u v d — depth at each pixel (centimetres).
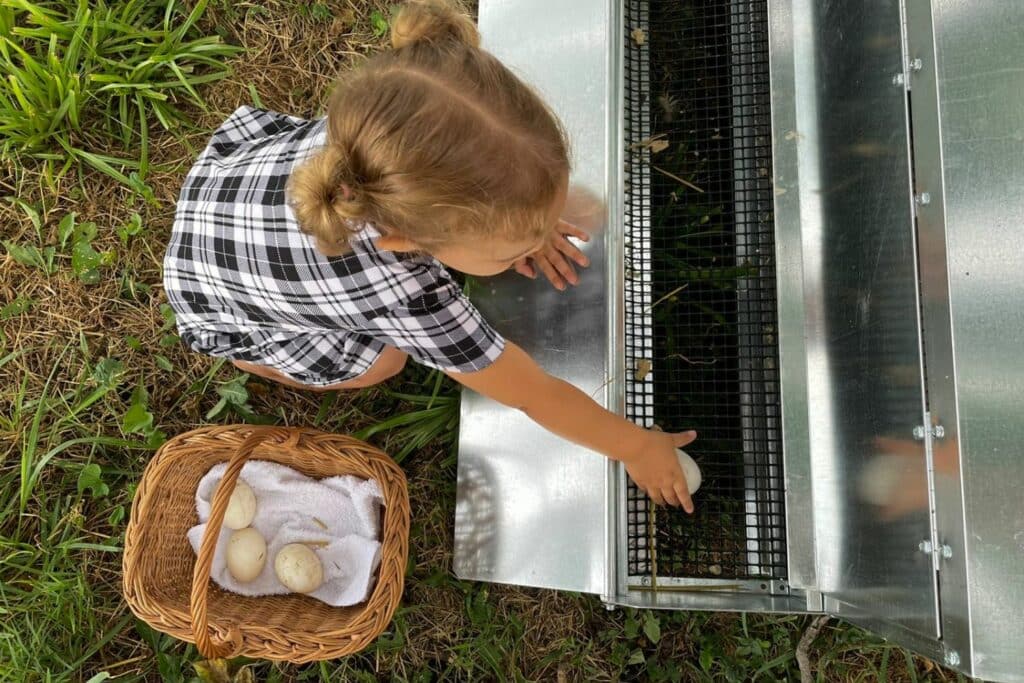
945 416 69
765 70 107
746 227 107
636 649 116
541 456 104
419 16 69
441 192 65
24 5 121
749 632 115
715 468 105
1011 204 69
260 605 109
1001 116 69
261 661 117
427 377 122
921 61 73
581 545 100
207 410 124
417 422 120
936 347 70
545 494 104
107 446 122
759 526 100
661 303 111
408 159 64
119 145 128
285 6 131
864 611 83
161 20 131
